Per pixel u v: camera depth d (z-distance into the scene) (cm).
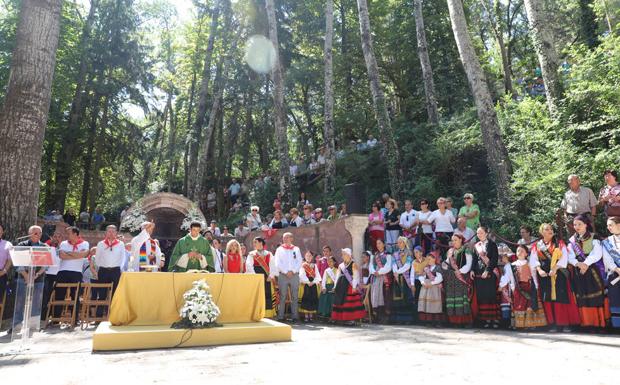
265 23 2695
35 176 941
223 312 683
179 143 2869
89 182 2720
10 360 482
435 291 844
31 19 965
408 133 1758
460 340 605
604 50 1126
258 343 610
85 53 2448
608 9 1648
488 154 1238
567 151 1070
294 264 970
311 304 978
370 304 972
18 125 923
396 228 1098
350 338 650
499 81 2653
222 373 401
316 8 2819
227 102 3038
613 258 658
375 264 959
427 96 1778
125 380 378
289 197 1827
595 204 793
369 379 365
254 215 1630
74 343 619
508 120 1379
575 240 704
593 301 675
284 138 1880
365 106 2562
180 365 445
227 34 2852
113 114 2748
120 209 2719
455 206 1422
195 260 771
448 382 349
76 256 873
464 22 1307
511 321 772
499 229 1138
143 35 3053
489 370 394
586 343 555
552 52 1208
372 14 2669
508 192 1177
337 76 2695
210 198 2536
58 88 2317
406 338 634
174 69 3644
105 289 887
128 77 2750
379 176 1866
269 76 2880
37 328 609
